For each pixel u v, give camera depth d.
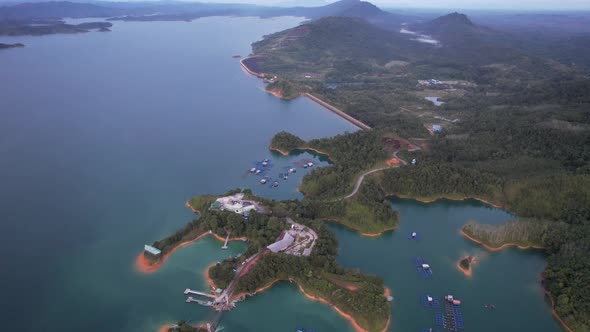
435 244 189.50
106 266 166.12
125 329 138.00
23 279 158.38
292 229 184.62
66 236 184.62
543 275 168.00
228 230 184.38
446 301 154.62
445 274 169.62
